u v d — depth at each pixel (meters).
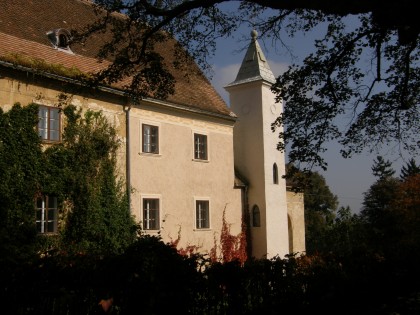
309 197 75.81
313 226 68.75
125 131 20.47
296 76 11.52
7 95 16.20
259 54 29.67
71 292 4.77
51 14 21.64
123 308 4.90
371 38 10.73
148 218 21.36
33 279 4.73
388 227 39.69
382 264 13.01
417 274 14.23
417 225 35.78
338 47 10.99
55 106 17.67
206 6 9.47
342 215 56.97
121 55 12.53
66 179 17.48
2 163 15.60
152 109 22.03
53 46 19.75
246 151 28.70
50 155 17.09
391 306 11.06
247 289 8.13
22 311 4.61
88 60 20.67
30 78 16.94
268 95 29.05
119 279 4.94
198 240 23.78
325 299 10.45
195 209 23.86
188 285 5.79
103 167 18.92
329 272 10.80
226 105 27.50
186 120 24.02
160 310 5.07
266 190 27.56
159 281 5.07
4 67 16.09
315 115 11.84
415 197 37.94
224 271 7.40
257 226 27.53
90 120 18.81
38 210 16.81
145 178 21.14
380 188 57.09
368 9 7.00
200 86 26.92
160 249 5.39
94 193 18.27
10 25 18.69
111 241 18.56
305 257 11.09
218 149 25.97
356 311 10.51
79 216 17.72
